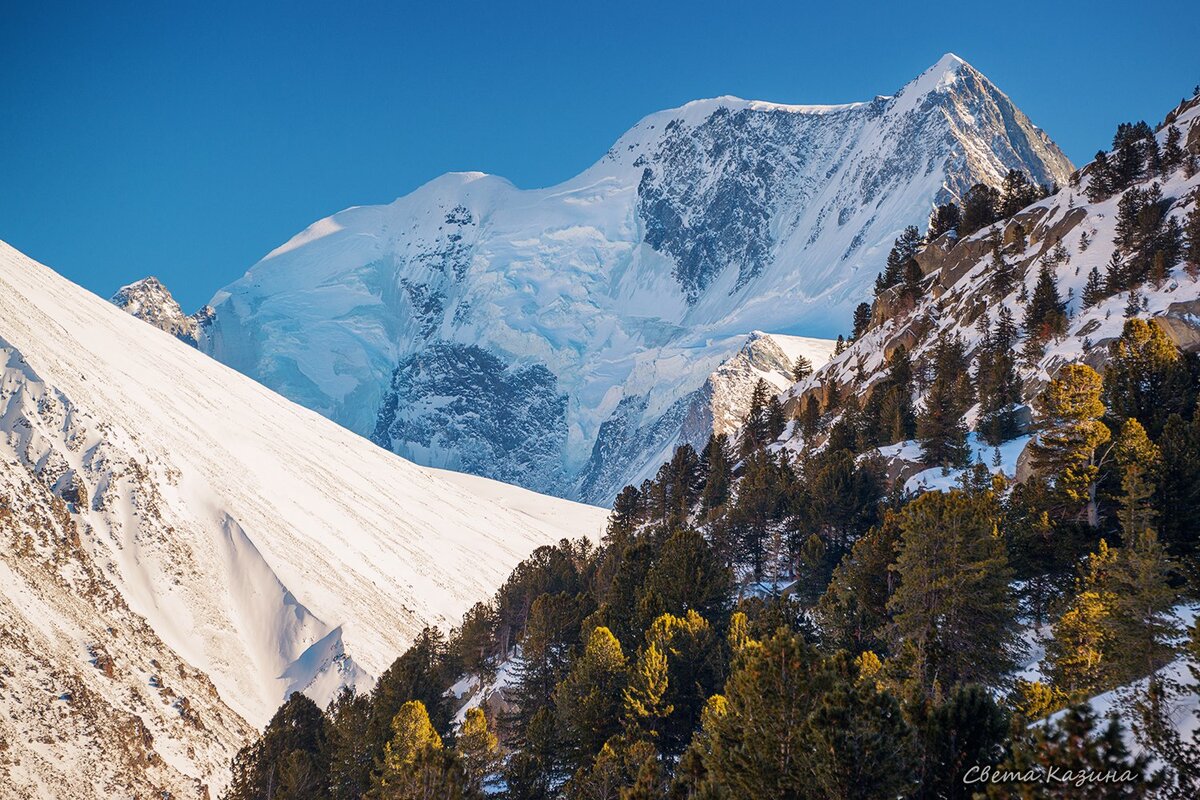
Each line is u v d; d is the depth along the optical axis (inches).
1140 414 3034.0
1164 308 4542.3
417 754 1920.5
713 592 2642.7
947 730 1121.4
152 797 4168.3
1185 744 949.2
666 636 2257.6
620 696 2207.2
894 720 1117.1
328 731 3235.7
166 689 5201.8
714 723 1646.2
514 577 4407.0
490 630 4077.3
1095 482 2368.4
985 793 982.4
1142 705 1035.3
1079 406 2463.1
